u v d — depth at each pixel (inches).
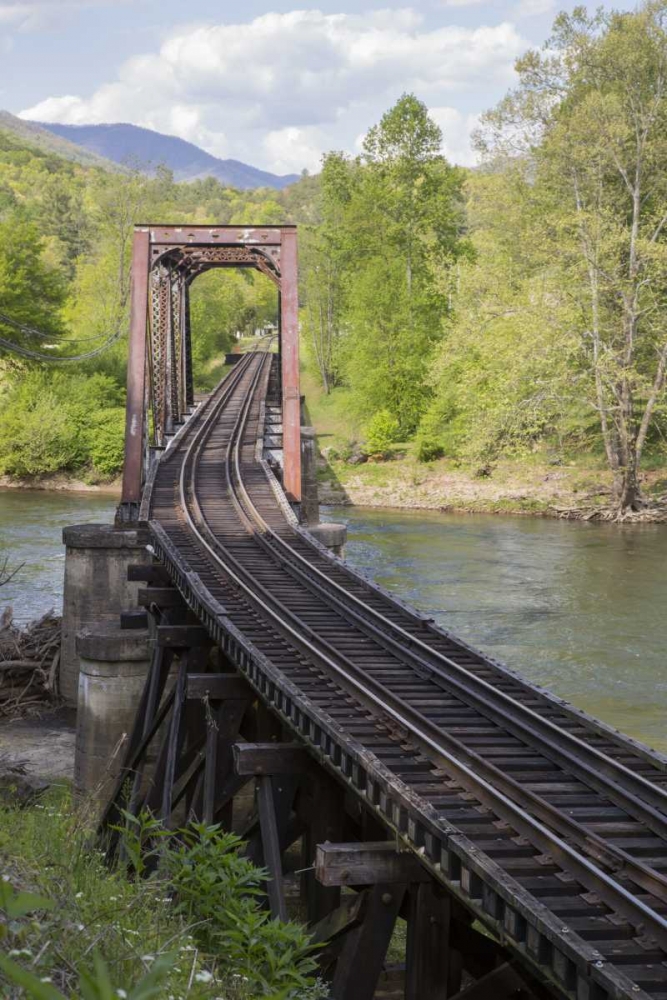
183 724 726.5
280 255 1357.0
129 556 1168.2
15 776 751.7
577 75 2176.4
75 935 217.5
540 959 288.2
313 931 422.3
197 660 753.0
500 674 582.9
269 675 528.4
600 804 404.2
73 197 7598.4
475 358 2566.4
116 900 279.3
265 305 6855.3
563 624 1310.3
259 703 625.9
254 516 1162.6
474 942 412.5
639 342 2278.5
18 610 1408.7
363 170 3506.4
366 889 392.5
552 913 290.8
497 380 2301.9
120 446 3029.0
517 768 445.4
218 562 901.2
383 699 538.9
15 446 3056.1
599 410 2213.3
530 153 2324.1
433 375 2481.5
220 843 346.9
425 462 2787.9
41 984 97.6
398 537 2022.6
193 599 765.9
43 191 7691.9
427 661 617.3
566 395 2226.9
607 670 1120.2
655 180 2237.9
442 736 474.0
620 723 957.2
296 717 490.0
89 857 373.4
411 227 3107.8
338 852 376.5
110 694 887.1
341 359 3631.9
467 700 540.1
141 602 866.1
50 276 3339.1
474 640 1238.9
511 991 372.5
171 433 1704.0
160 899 312.7
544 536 2023.9
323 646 637.3
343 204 3747.5
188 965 241.8
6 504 2518.5
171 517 1155.3
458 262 2790.4
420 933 384.5
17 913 134.0
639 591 1489.9
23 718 1121.4
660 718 971.3
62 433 3031.5
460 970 421.4
